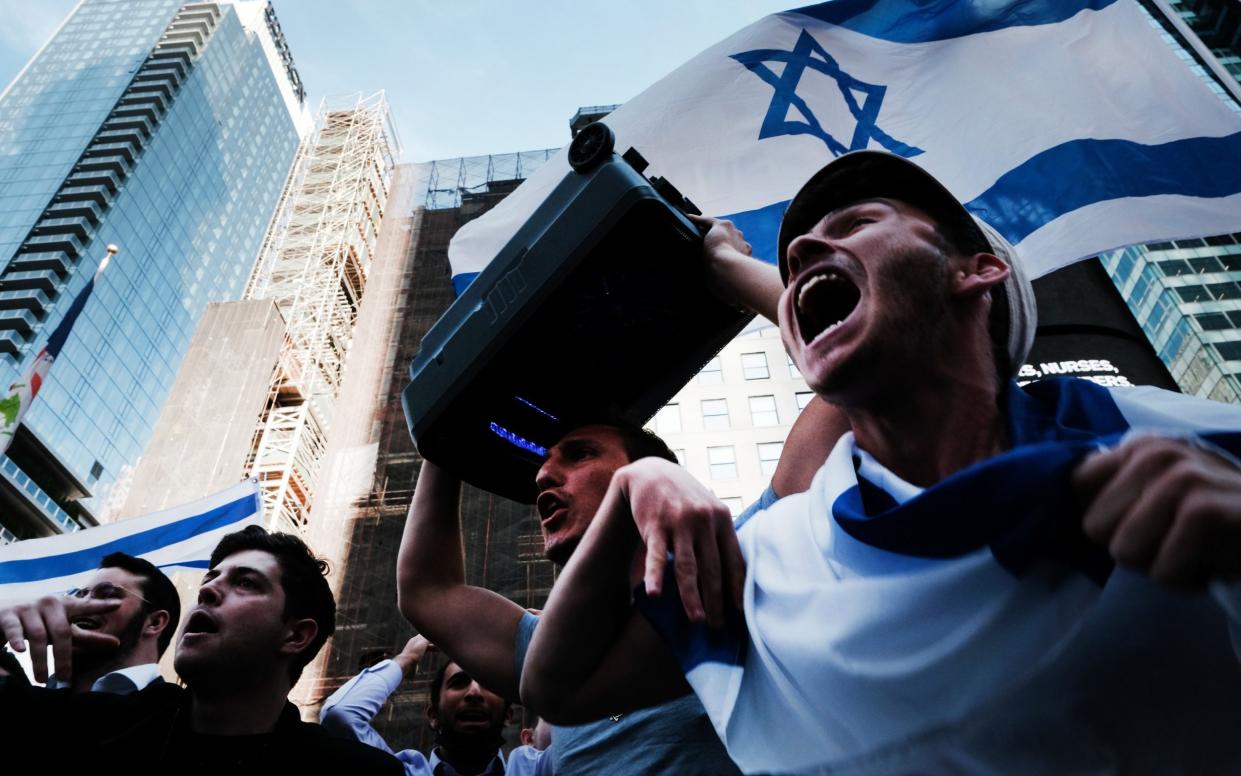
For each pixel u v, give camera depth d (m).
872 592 0.84
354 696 4.10
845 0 4.95
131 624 3.05
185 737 2.33
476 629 1.83
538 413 1.96
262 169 110.88
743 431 25.61
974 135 4.47
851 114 4.72
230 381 39.59
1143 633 0.65
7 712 2.21
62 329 6.44
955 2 4.74
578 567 1.19
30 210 72.56
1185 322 33.59
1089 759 0.69
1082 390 0.93
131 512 35.09
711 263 1.77
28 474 61.44
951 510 0.78
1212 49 44.22
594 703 1.23
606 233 1.70
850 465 1.03
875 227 1.08
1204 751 0.64
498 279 1.89
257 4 114.69
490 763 4.39
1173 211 3.96
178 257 86.12
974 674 0.74
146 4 99.19
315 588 2.80
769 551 1.06
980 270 1.06
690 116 4.89
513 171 39.00
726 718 0.98
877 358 1.00
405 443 30.20
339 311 53.91
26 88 87.56
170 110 87.50
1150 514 0.63
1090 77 4.31
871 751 0.81
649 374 1.97
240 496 6.55
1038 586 0.71
